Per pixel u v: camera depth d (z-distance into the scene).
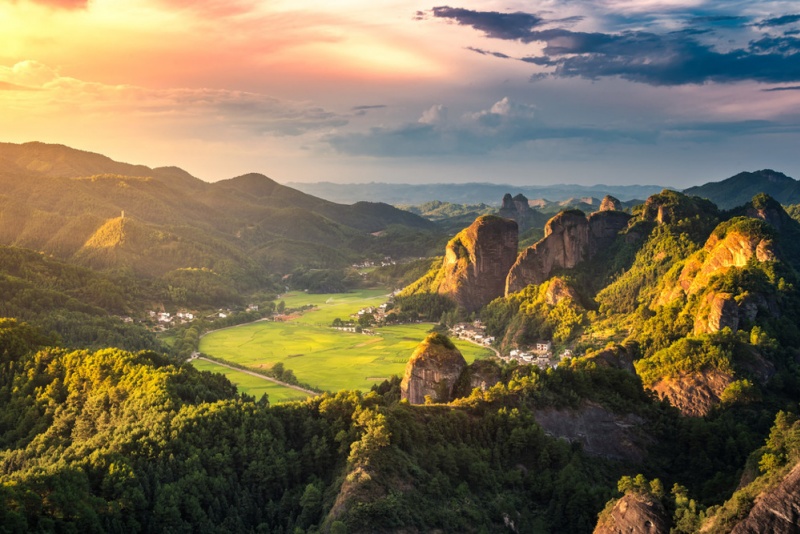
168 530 96.69
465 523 99.06
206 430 117.50
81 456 116.69
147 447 112.12
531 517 107.25
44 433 145.75
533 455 121.56
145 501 99.75
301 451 118.62
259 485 110.69
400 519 93.31
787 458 94.88
